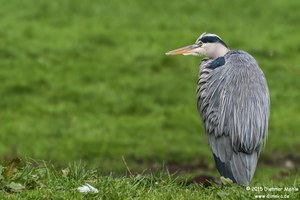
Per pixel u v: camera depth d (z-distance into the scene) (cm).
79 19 3188
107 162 1909
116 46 2888
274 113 2353
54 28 3042
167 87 2534
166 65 2727
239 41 2984
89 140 2078
